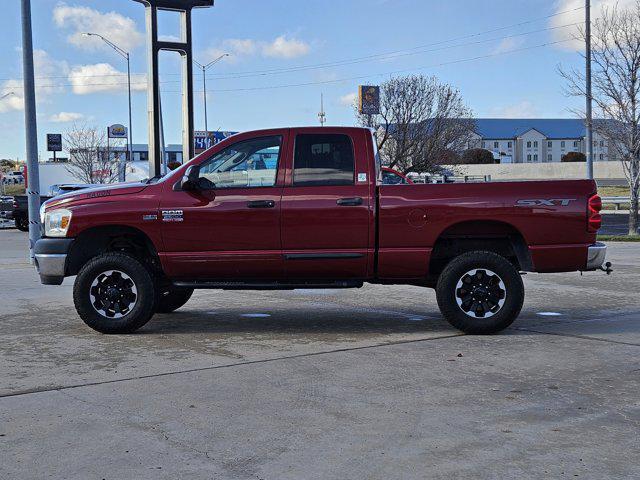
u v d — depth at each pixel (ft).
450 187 25.81
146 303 26.27
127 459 14.38
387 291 38.32
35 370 21.31
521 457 14.39
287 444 15.16
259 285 26.37
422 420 16.62
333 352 23.49
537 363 21.89
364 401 18.08
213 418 16.83
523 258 26.43
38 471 13.82
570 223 25.72
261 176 26.22
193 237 26.00
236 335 26.45
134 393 18.86
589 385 19.48
